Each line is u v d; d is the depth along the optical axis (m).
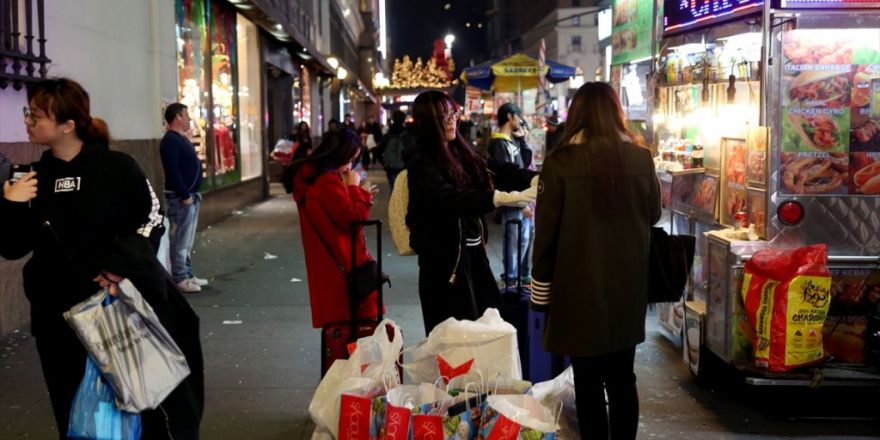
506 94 18.23
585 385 3.58
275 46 20.81
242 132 16.91
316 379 5.34
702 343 5.10
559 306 3.45
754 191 4.83
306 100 27.86
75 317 3.11
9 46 6.23
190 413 3.49
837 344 4.78
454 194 4.00
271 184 23.19
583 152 3.45
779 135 4.61
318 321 4.76
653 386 5.18
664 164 5.84
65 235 3.23
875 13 4.48
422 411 3.25
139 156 9.45
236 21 16.14
